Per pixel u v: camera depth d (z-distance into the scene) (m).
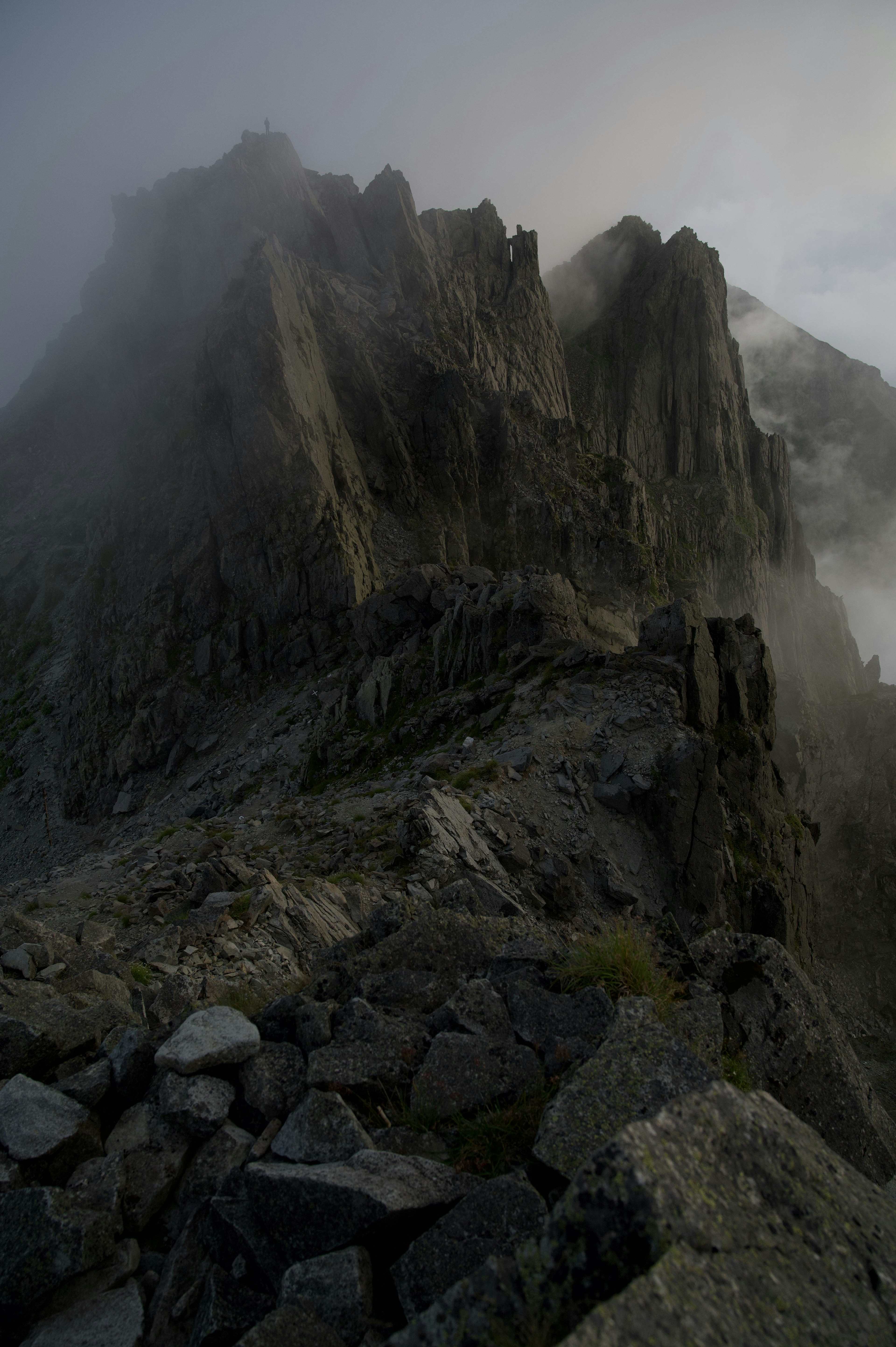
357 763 41.62
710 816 26.75
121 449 95.38
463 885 8.95
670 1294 2.83
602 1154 3.43
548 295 166.12
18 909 20.77
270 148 113.94
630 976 6.04
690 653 33.38
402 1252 4.32
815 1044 6.31
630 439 159.25
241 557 74.12
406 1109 5.35
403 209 115.31
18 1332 4.44
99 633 81.69
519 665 38.84
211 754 63.16
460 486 94.88
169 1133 5.57
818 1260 3.29
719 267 183.25
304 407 77.62
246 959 14.47
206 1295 4.42
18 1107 5.57
